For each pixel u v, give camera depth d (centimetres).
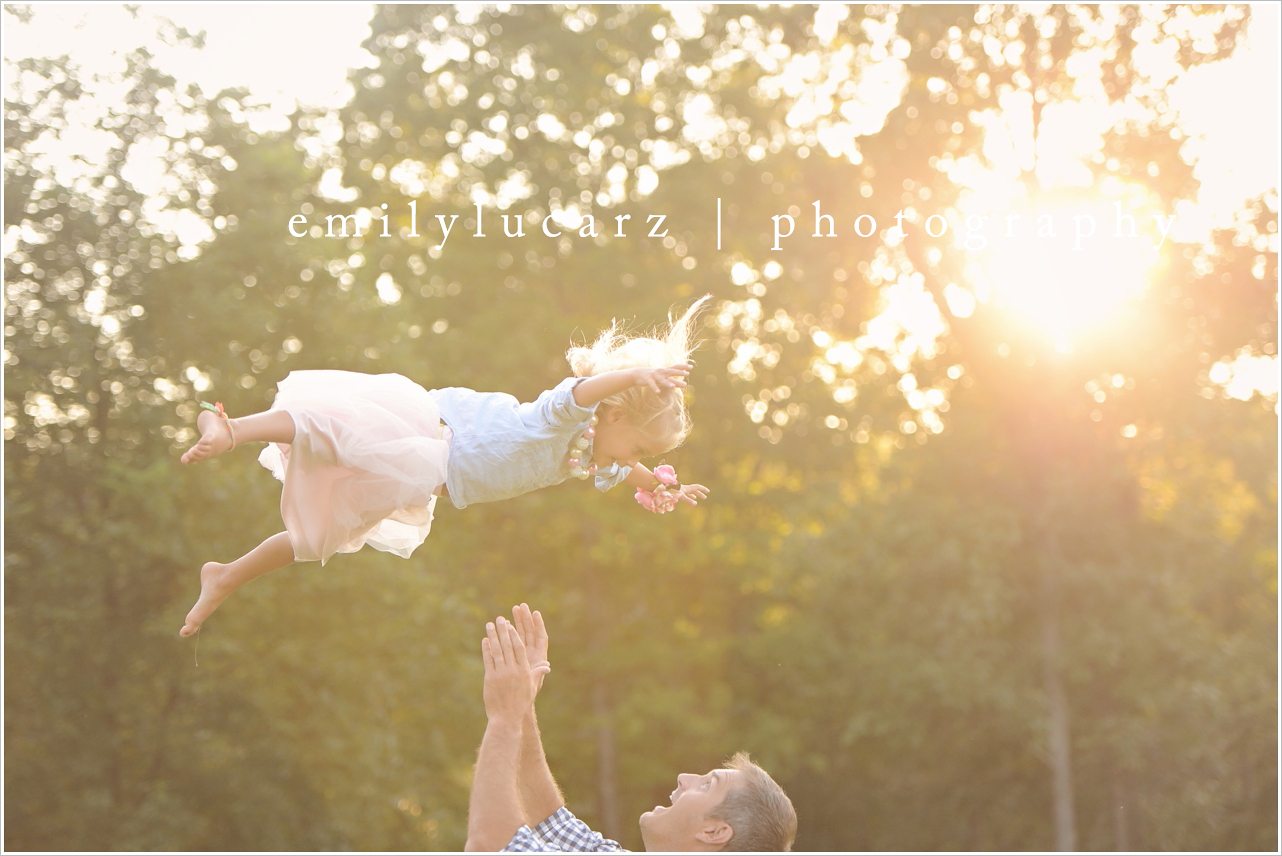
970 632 1644
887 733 1769
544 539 2052
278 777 1492
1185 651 1588
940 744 1753
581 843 420
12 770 1466
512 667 402
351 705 1488
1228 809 1582
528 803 423
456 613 1648
